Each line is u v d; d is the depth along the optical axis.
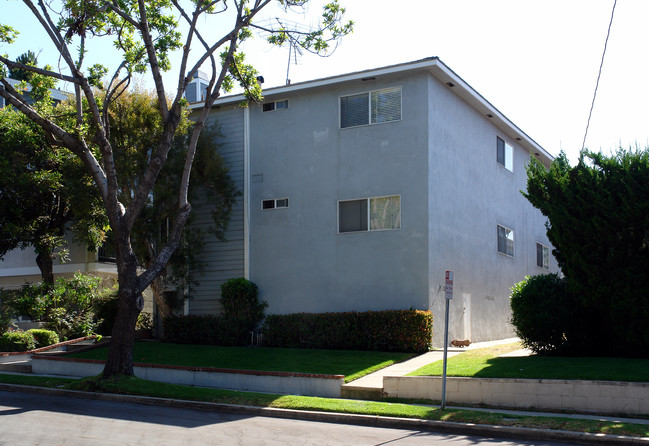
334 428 10.99
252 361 17.91
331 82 21.70
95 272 26.70
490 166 25.58
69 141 15.17
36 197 23.66
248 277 22.72
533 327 16.14
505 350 17.80
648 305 14.79
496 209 25.86
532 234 29.89
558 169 16.58
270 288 22.33
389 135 21.03
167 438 9.73
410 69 20.58
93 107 15.15
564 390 12.41
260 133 23.23
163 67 16.97
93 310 24.91
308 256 21.84
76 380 15.71
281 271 22.22
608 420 10.99
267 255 22.53
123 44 16.53
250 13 15.91
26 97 27.95
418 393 13.74
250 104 23.45
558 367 13.68
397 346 18.94
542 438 10.15
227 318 21.81
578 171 15.93
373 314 19.41
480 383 13.18
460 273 22.12
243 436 10.03
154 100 22.27
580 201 15.72
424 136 20.48
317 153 22.16
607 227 15.20
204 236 23.47
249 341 21.72
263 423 11.36
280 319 20.84
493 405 12.99
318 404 12.53
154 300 25.12
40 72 14.72
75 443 9.25
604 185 15.65
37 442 9.31
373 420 11.45
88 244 24.47
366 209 21.12
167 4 16.42
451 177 21.97
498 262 25.64
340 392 14.56
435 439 10.05
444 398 12.02
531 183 16.73
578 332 15.99
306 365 16.95
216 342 21.78
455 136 22.52
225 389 15.60
